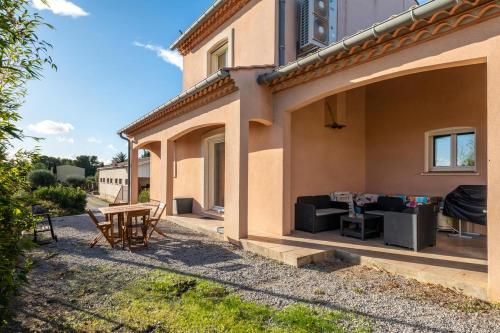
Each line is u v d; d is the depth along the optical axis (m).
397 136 8.48
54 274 4.73
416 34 4.33
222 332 3.03
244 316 3.34
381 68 4.92
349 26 8.93
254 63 8.38
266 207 7.29
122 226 6.71
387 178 8.70
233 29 9.36
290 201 7.16
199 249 6.30
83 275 4.68
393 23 4.25
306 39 7.63
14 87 2.88
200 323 3.20
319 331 3.01
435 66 4.31
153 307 3.58
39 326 3.16
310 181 7.91
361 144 9.18
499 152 3.58
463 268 4.51
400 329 3.05
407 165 8.24
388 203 7.54
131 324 3.20
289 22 7.81
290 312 3.41
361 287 4.20
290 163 7.18
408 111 8.25
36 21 2.44
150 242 6.94
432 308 3.53
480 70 6.86
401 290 4.08
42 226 8.21
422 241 5.58
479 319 3.26
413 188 8.09
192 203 10.98
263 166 7.42
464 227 6.89
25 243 2.57
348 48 4.95
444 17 3.98
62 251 6.15
